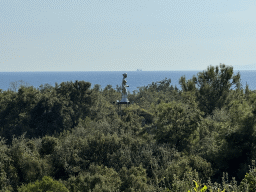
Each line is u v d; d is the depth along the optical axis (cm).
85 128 3816
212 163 2119
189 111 2867
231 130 2097
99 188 1611
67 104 5547
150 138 2894
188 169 1636
